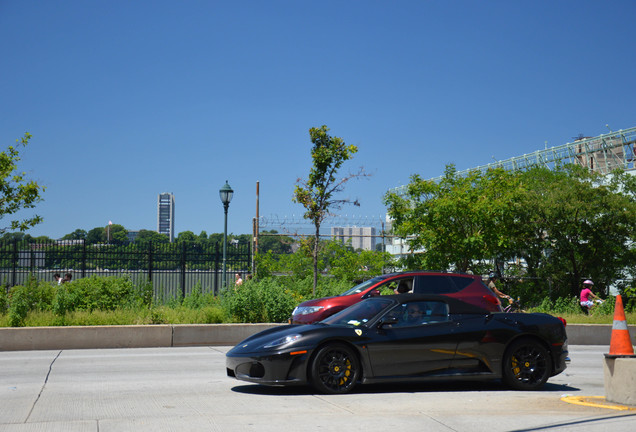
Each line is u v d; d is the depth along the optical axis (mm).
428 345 8711
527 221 28016
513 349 9070
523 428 6234
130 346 15398
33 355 13594
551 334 9250
